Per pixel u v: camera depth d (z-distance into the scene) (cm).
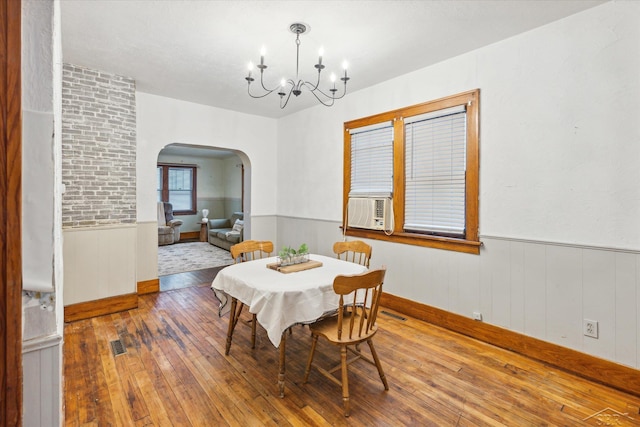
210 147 471
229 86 382
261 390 207
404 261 342
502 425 177
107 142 345
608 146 215
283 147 521
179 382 214
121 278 348
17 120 91
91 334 287
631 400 200
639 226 205
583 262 227
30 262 98
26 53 96
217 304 370
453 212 303
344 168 409
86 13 229
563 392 207
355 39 265
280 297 193
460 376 225
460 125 296
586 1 213
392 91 351
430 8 221
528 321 254
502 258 269
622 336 211
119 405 191
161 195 873
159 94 411
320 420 180
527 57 251
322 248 446
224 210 991
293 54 294
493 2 213
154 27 249
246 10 225
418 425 177
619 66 210
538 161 248
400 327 308
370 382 217
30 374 99
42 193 99
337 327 211
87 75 332
